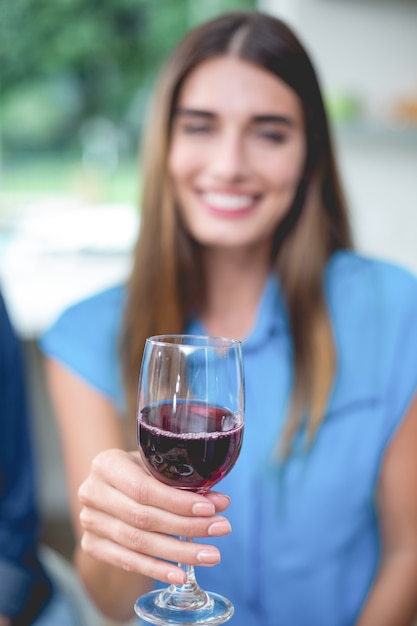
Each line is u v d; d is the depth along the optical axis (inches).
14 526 56.9
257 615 56.0
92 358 60.1
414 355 60.1
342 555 56.7
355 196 143.6
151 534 35.2
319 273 60.4
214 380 33.9
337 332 60.9
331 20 138.4
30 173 194.7
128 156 197.5
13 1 201.5
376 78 140.9
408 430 58.3
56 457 113.3
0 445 57.7
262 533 55.9
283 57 55.2
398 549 57.2
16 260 130.0
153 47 204.4
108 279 120.0
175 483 35.2
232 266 61.5
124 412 59.9
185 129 57.0
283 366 58.6
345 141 137.8
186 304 61.0
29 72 205.3
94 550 37.4
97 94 204.8
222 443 33.7
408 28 139.9
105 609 50.8
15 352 60.0
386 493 57.9
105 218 155.4
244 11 57.3
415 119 135.9
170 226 59.6
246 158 55.9
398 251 143.7
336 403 58.2
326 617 56.3
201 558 34.5
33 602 55.1
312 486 56.2
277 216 58.1
